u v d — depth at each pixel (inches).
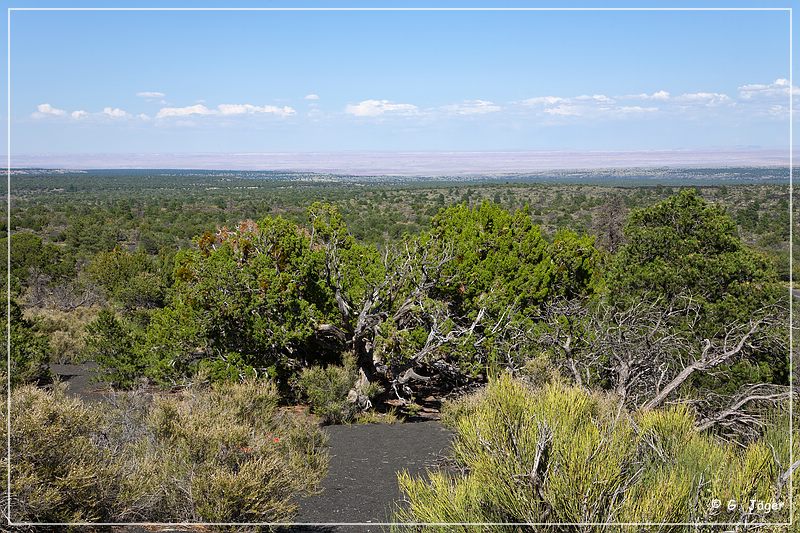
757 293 659.4
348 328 656.4
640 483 186.4
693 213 742.5
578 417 217.0
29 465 208.1
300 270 638.5
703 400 386.9
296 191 4311.0
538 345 559.2
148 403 351.9
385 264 660.7
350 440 437.1
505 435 195.0
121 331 662.5
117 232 2322.8
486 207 800.9
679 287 687.7
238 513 233.0
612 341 460.8
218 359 602.9
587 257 814.5
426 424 518.3
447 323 628.7
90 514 214.8
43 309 1270.9
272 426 370.6
